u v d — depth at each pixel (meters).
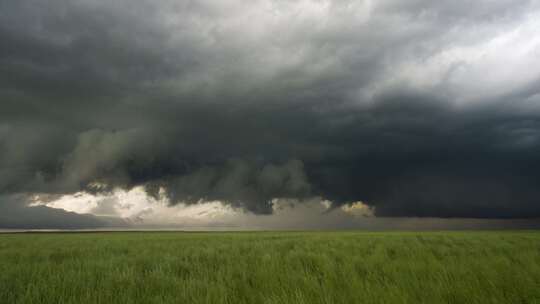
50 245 18.36
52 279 6.21
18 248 15.86
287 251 12.49
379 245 13.59
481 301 4.43
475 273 6.06
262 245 14.70
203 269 7.78
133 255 12.20
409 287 5.04
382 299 4.42
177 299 4.77
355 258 8.89
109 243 19.50
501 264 7.06
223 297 4.71
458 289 4.87
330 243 15.71
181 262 8.98
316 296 4.77
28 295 5.10
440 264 7.29
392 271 6.75
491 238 18.66
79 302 4.82
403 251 11.19
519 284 5.18
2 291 5.55
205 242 19.48
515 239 17.02
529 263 7.37
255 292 5.25
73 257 11.52
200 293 5.13
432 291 4.84
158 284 5.84
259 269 7.12
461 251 10.73
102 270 7.61
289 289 5.18
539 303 4.47
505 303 4.46
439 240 17.84
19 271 7.52
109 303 4.79
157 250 13.98
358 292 4.73
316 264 8.20
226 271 7.45
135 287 5.68
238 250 12.54
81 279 6.38
